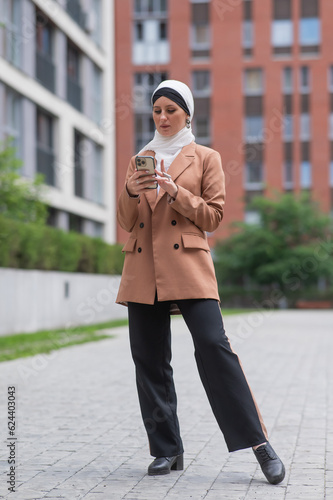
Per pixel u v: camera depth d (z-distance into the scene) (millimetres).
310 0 45844
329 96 45812
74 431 5324
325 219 43312
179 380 8328
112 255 23422
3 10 20500
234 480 3828
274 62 45844
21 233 16297
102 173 29250
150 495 3516
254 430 3744
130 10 45219
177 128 3982
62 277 18812
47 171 24094
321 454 4484
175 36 45438
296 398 7031
